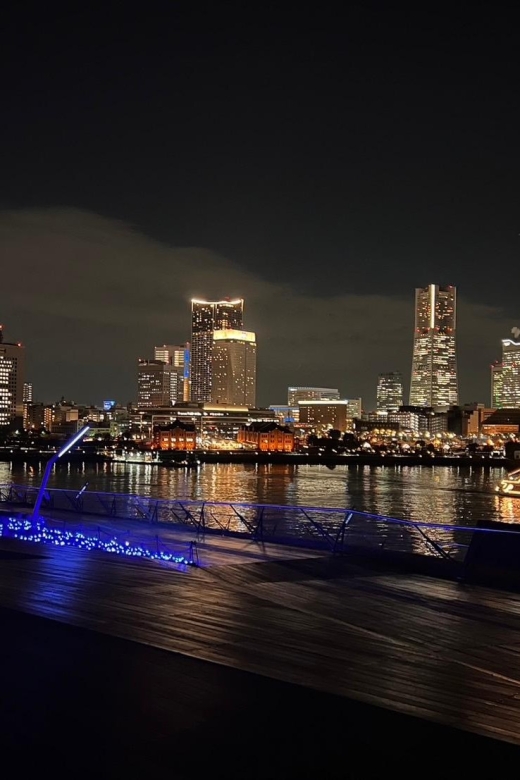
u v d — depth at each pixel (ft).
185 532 136.56
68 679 52.31
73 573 94.12
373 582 88.94
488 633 66.44
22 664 55.77
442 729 44.39
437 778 38.52
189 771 38.81
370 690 50.83
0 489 217.36
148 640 62.49
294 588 85.05
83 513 171.01
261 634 64.90
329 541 115.85
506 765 39.99
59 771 38.58
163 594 81.30
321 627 67.72
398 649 61.11
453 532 291.79
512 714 46.88
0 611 72.74
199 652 59.16
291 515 343.46
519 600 79.92
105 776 38.14
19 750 40.93
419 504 492.13
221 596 80.43
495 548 89.15
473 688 51.65
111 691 49.88
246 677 53.11
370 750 41.47
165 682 51.78
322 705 47.88
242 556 106.83
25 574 93.35
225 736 42.96
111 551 113.39
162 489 592.19
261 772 38.81
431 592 83.61
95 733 43.16
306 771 38.99
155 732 43.37
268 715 46.09
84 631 65.21
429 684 52.34
